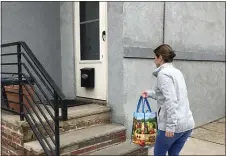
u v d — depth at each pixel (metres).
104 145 3.62
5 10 4.21
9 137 3.44
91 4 4.44
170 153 2.81
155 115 2.88
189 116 2.58
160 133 2.58
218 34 6.09
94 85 4.41
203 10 5.53
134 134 2.90
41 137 3.16
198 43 5.43
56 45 4.89
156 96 2.65
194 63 5.36
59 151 2.85
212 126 5.58
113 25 3.95
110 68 4.05
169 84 2.42
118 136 3.82
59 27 4.93
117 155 3.43
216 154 3.85
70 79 4.81
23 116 3.27
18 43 3.17
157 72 2.65
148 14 4.18
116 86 3.99
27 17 4.48
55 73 4.89
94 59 4.45
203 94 5.67
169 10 4.59
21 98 3.22
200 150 4.03
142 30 4.09
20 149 3.26
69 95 4.84
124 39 3.85
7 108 3.53
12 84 3.64
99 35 4.30
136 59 4.03
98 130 3.69
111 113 4.09
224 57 6.32
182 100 2.51
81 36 4.65
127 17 3.86
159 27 4.40
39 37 4.65
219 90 6.23
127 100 3.94
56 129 2.80
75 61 4.73
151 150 3.95
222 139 4.62
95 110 3.87
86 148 3.41
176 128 2.47
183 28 4.98
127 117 3.94
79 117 3.70
